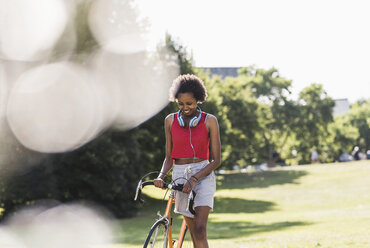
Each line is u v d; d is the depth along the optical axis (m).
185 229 5.08
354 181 38.50
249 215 23.78
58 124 20.30
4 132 20.08
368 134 86.62
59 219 21.05
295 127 67.00
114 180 22.91
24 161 20.81
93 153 21.69
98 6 22.64
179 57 29.97
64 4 21.55
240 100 55.62
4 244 12.66
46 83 20.09
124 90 23.34
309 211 24.34
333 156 83.25
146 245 4.02
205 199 4.63
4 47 19.84
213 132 4.68
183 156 4.66
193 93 4.54
